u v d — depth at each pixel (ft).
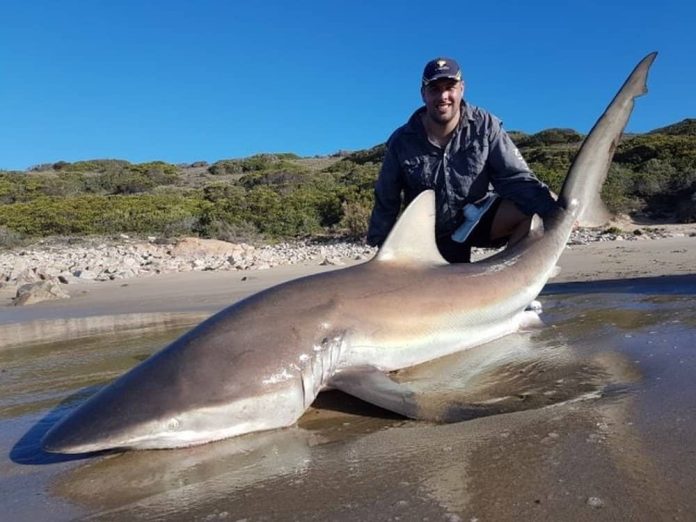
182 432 8.74
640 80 16.79
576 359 11.79
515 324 14.94
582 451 7.33
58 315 26.11
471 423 8.88
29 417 10.52
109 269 47.62
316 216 88.33
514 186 17.11
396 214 18.33
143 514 6.82
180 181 185.37
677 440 7.39
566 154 108.99
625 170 87.30
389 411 10.03
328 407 10.53
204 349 9.84
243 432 9.28
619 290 20.33
